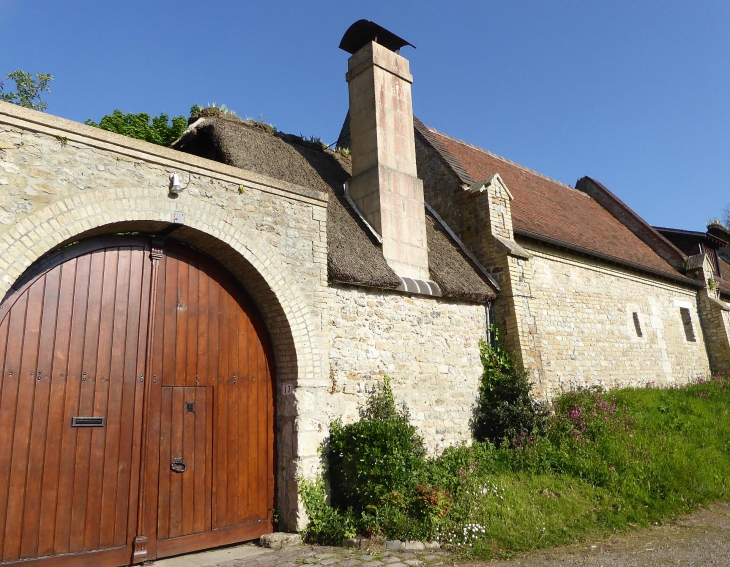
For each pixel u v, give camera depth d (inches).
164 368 231.8
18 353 195.0
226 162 349.4
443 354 355.6
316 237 285.0
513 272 406.0
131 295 227.1
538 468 318.0
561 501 282.4
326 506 258.7
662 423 403.9
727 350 654.5
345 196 394.6
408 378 328.5
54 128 203.0
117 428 213.5
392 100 398.9
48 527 191.8
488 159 620.1
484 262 419.8
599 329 504.7
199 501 232.7
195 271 251.4
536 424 362.3
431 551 233.0
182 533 225.0
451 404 351.6
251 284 263.9
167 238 243.6
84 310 213.3
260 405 263.4
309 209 285.1
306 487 252.8
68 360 206.1
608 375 497.0
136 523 211.8
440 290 360.5
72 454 201.2
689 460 342.6
